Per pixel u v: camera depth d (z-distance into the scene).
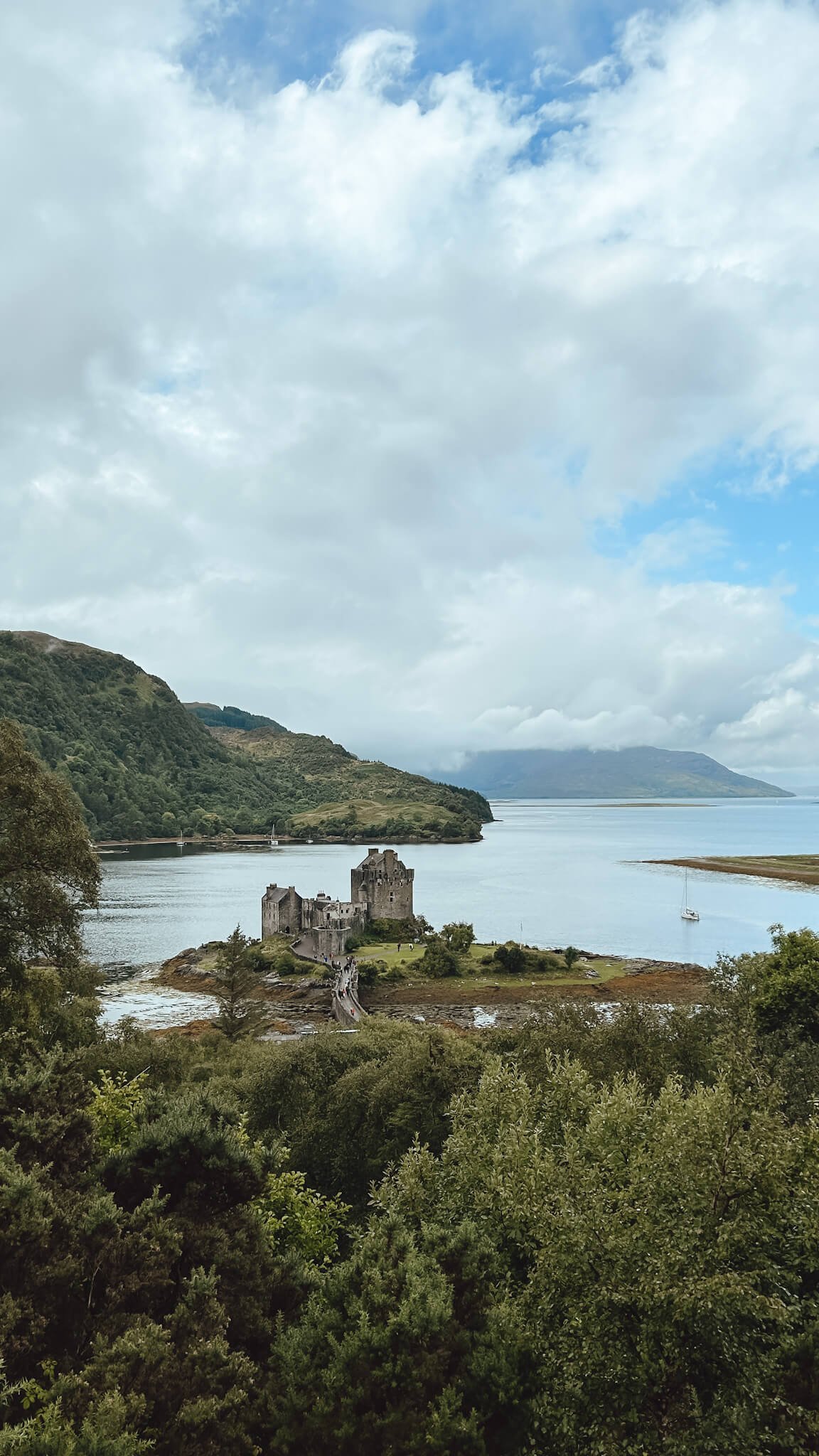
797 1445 15.38
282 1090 42.78
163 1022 88.62
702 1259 16.78
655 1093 36.56
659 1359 16.55
